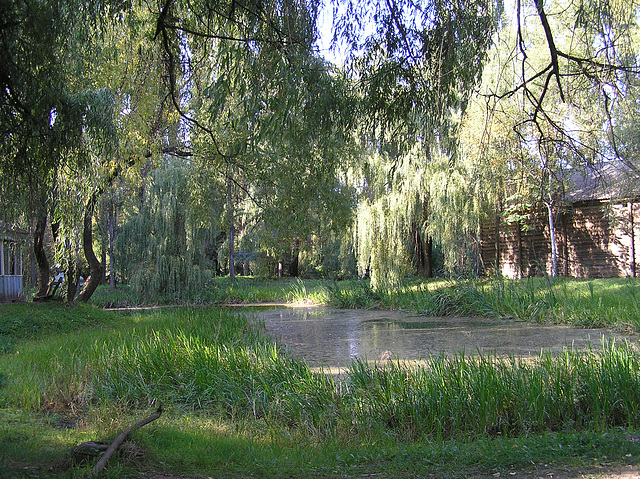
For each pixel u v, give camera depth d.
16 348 10.45
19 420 5.51
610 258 19.73
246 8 5.94
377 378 6.58
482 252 24.92
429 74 6.49
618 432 4.88
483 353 9.30
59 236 15.41
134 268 23.88
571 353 7.10
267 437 5.58
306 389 6.59
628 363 6.10
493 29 6.35
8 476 3.44
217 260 41.97
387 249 20.72
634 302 12.31
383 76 6.41
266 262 31.44
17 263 20.27
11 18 5.36
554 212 20.17
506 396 5.82
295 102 5.71
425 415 5.77
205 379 7.23
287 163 12.06
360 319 16.69
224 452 4.58
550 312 13.91
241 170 14.91
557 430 5.56
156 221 23.64
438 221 19.98
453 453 4.51
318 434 5.63
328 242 31.22
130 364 7.71
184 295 24.33
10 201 6.73
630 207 19.00
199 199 15.42
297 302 24.98
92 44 8.19
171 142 14.62
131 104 11.17
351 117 6.62
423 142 7.46
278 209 13.50
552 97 9.16
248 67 6.10
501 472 3.86
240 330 12.32
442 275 26.11
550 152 7.76
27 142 6.18
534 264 22.59
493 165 10.03
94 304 23.33
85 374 7.61
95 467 3.68
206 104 10.65
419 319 15.98
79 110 6.90
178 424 5.83
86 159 7.92
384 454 4.64
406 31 6.34
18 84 5.78
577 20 6.48
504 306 15.45
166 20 7.66
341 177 20.16
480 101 13.06
